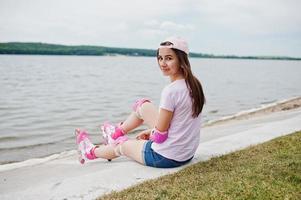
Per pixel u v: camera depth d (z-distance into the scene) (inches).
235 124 486.9
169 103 202.2
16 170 267.0
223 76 2401.6
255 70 3956.7
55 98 968.3
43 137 469.4
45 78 1827.0
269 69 4397.1
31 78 1797.5
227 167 214.2
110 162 247.1
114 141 237.0
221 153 257.1
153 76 2263.8
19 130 518.0
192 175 201.6
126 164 229.1
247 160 229.0
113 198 174.7
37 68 3093.0
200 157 245.6
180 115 207.2
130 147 227.8
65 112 709.9
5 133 494.6
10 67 3132.4
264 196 168.1
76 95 1050.1
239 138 309.4
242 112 703.7
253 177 193.6
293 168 207.5
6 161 349.7
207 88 1358.3
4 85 1363.2
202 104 208.1
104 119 631.2
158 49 207.0
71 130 518.6
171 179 197.0
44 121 599.5
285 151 247.4
